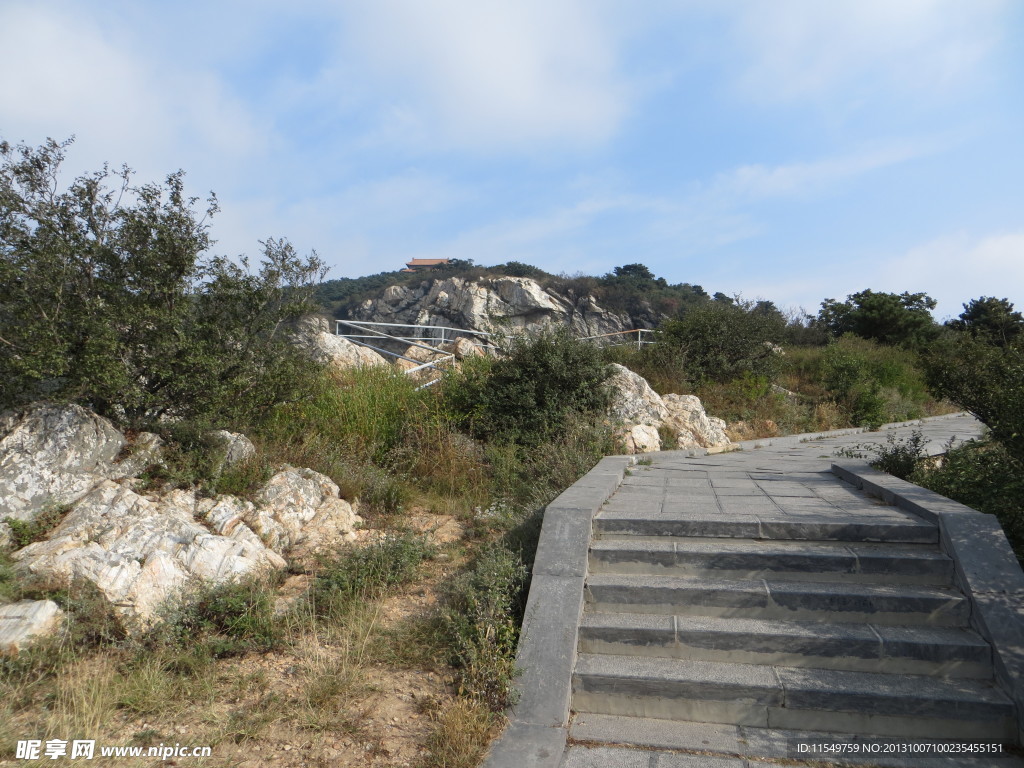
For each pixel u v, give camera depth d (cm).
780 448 1187
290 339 743
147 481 579
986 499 552
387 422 948
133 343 590
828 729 390
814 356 2072
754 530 528
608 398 1060
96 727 352
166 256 599
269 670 433
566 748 371
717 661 432
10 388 541
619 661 432
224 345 671
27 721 358
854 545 509
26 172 546
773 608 456
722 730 390
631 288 6066
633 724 397
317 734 366
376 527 691
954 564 467
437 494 823
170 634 443
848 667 418
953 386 685
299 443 812
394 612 517
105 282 580
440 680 426
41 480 527
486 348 1277
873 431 1511
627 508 592
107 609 446
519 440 981
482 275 5919
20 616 418
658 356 1534
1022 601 427
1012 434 566
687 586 472
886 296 3073
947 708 380
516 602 484
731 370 1584
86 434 561
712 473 833
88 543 492
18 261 528
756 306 1706
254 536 572
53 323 532
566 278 6141
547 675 412
